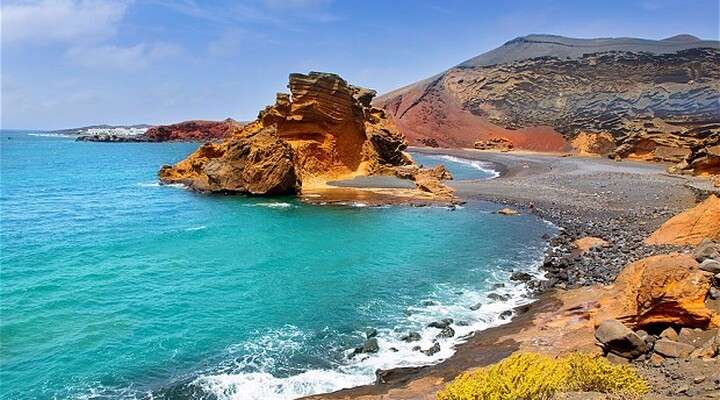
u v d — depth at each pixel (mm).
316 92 74062
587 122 162375
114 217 49875
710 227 30391
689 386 11141
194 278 29781
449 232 42281
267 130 67250
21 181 82188
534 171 93812
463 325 22484
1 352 19891
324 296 26641
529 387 10586
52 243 38750
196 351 20344
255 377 18188
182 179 79500
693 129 116312
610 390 11000
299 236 40906
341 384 17547
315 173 73750
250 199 60844
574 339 17750
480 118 196750
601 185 69062
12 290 27266
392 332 21953
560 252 35312
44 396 16844
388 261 33375
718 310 15445
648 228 39812
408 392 15734
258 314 24219
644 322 16234
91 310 24578
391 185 70562
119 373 18484
